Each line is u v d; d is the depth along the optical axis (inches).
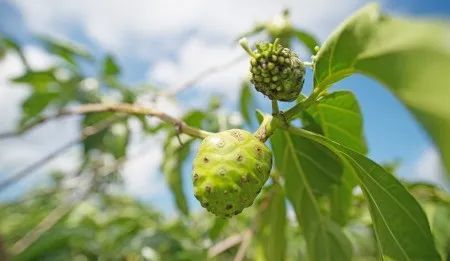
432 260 12.7
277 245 19.4
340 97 15.6
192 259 28.7
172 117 16.1
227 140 12.7
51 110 33.3
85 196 33.0
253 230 22.8
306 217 17.8
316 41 27.8
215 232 25.9
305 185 17.4
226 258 30.5
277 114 13.5
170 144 26.6
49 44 33.8
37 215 40.8
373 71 9.5
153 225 33.0
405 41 8.6
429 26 7.6
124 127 32.5
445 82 7.6
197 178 12.7
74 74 33.9
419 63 8.0
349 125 16.4
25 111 33.2
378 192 13.1
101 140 32.2
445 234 19.4
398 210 12.9
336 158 16.5
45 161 25.0
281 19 28.1
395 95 8.4
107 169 32.7
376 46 9.5
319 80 12.1
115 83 34.0
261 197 25.0
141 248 30.2
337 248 17.6
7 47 33.7
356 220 25.9
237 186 12.4
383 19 9.6
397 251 13.1
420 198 22.0
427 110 7.7
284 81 13.0
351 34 10.5
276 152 17.0
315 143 16.4
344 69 11.3
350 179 17.1
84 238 33.1
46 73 32.8
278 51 13.1
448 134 7.4
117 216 34.2
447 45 7.5
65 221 35.4
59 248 32.5
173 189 26.8
